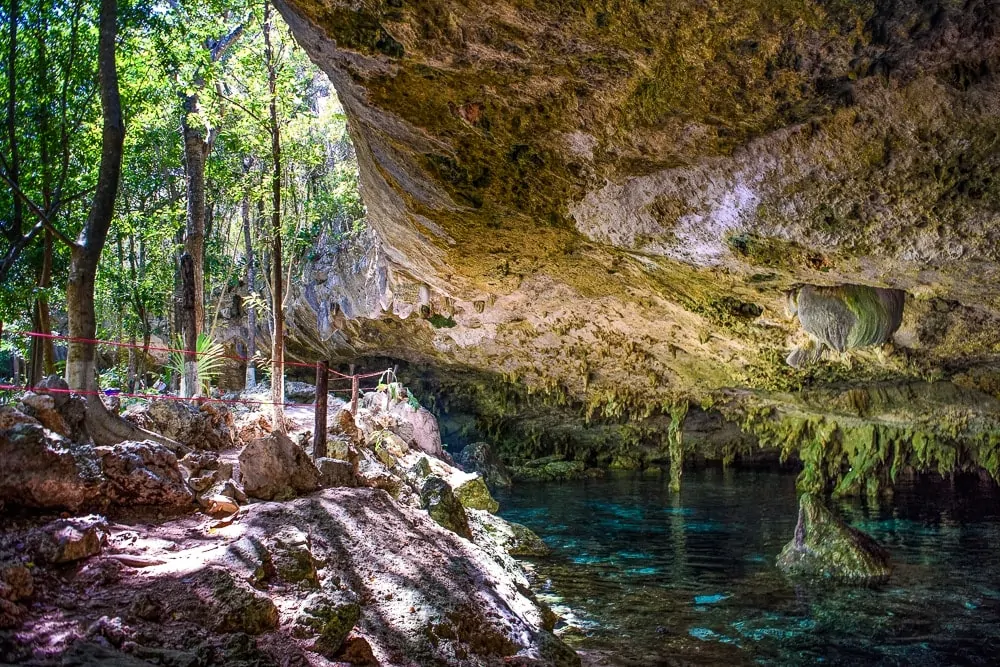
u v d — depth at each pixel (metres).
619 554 11.48
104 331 22.41
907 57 4.85
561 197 7.89
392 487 9.33
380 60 5.90
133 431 7.69
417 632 5.42
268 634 4.66
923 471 18.64
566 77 5.79
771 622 7.95
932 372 11.16
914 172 5.75
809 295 8.59
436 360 19.61
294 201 19.58
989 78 4.80
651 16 4.92
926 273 7.13
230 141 15.65
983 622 7.81
